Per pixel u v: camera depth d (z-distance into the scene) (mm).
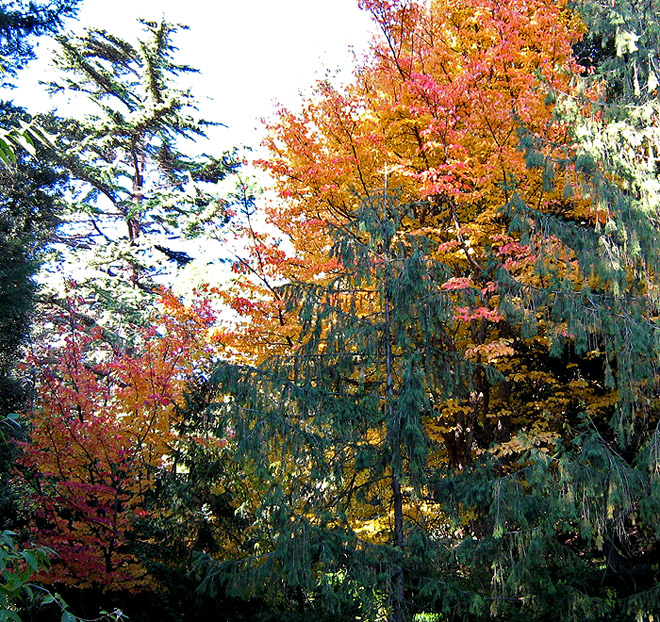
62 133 20047
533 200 11164
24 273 13414
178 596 8969
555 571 8133
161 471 10109
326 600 7070
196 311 11266
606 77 10852
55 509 9469
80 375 9844
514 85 10445
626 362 8508
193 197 19000
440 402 9859
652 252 8773
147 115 19438
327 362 8328
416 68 11305
